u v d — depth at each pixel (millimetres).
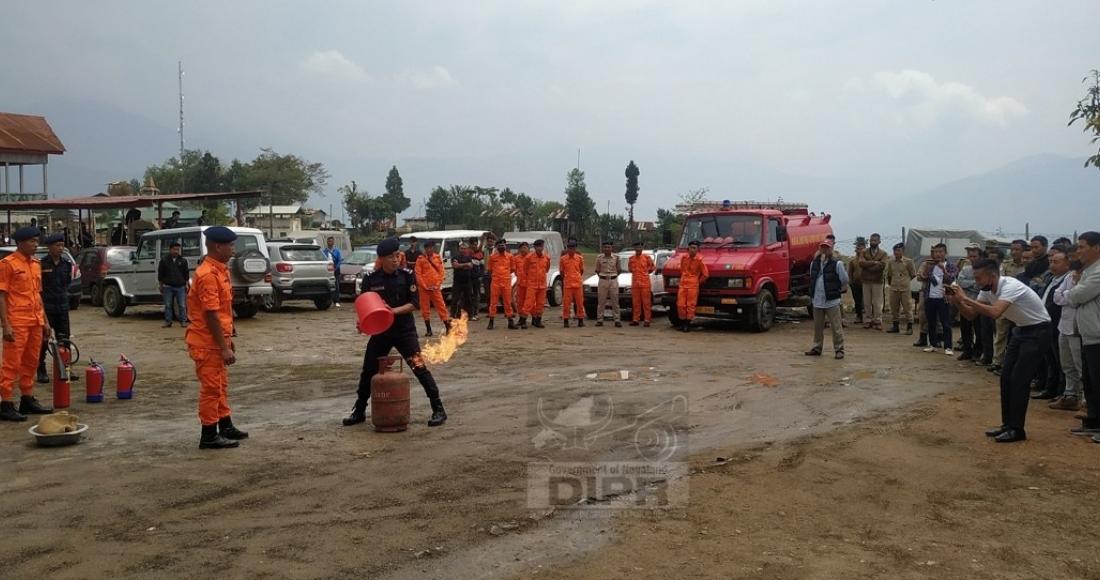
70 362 10305
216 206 60688
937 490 6078
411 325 8109
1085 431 7844
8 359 8195
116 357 12578
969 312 7859
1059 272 8773
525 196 68188
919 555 4828
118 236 27047
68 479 6207
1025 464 6777
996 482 6285
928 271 13430
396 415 7711
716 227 17266
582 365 11836
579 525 5273
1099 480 6340
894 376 11016
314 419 8367
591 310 18906
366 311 7527
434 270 15773
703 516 5461
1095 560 4770
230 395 9672
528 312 16938
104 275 19188
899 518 5477
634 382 10414
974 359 12477
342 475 6320
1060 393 9625
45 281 10312
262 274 17750
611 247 17359
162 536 5035
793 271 18266
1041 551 4910
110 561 4637
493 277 16750
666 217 55625
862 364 12055
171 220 25703
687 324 16297
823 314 12703
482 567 4602
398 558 4719
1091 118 12109
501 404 9016
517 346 14008
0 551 4777
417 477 6270
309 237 33688
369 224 74062
